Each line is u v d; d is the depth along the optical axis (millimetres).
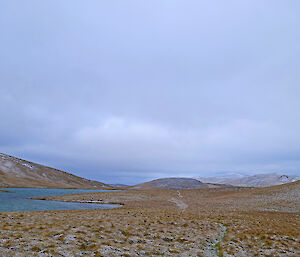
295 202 51125
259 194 66500
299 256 17125
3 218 25391
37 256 13969
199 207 50656
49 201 62875
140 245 18219
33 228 20906
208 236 22141
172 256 16281
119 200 67188
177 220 29219
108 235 20375
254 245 19609
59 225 22891
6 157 187875
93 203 61625
